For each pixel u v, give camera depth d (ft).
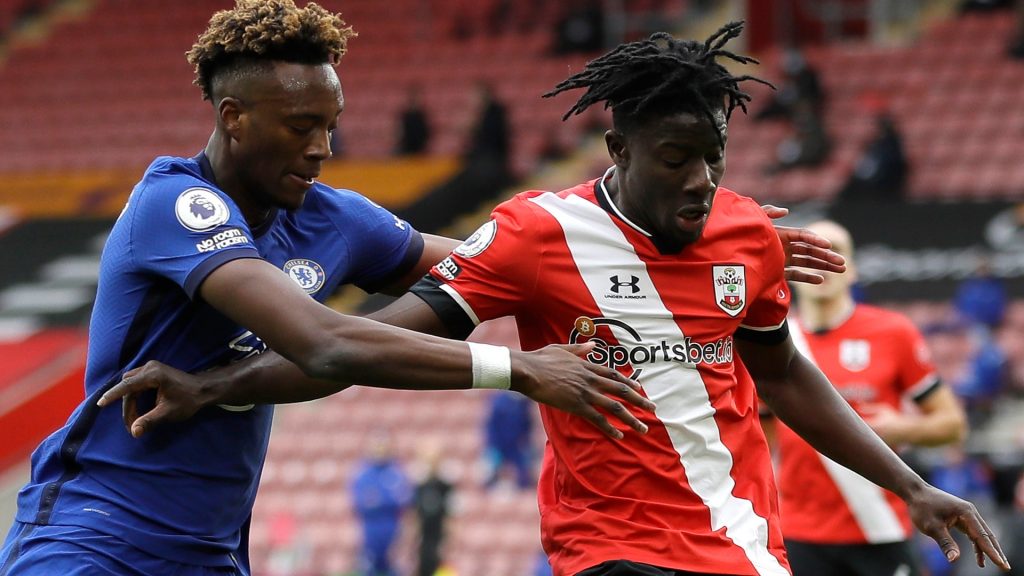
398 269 48.78
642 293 44.45
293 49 41.91
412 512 148.77
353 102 261.24
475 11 277.85
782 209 48.67
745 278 45.57
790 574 45.88
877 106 228.84
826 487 79.61
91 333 44.88
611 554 43.50
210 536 44.96
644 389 44.24
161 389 41.81
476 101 255.50
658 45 43.09
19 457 173.78
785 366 48.96
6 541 46.14
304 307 40.32
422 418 176.65
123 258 43.04
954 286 182.19
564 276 44.32
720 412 45.01
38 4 301.22
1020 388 157.99
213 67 42.73
